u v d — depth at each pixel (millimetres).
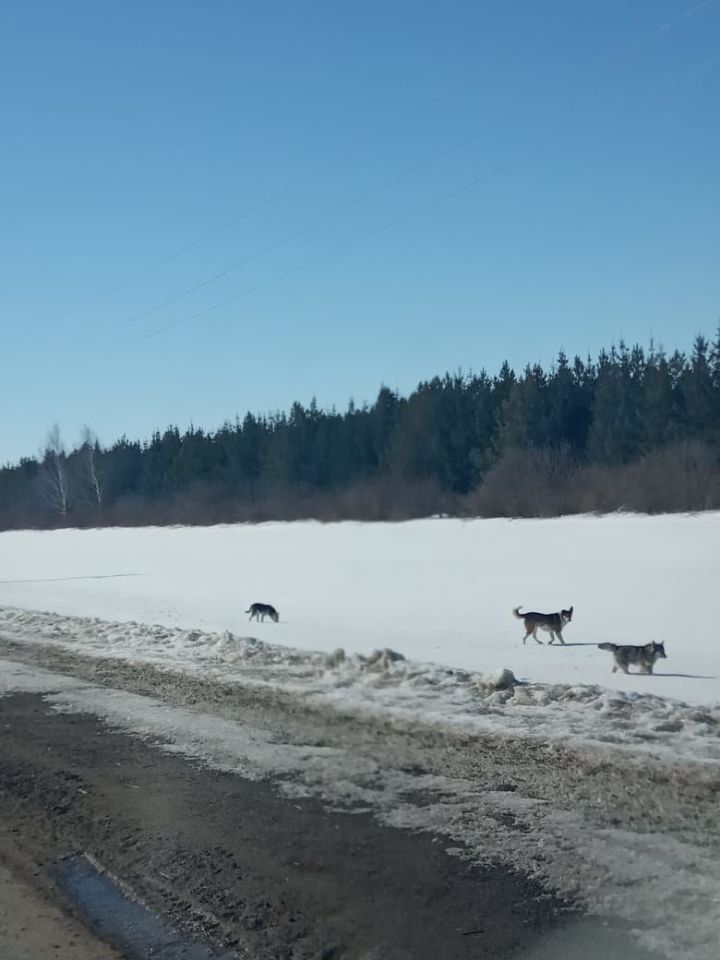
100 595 29656
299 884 5770
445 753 8820
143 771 8484
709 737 9172
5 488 110562
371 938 5020
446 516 64625
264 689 12406
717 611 21219
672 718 9898
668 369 71375
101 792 7898
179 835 6734
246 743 9383
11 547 68000
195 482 95312
